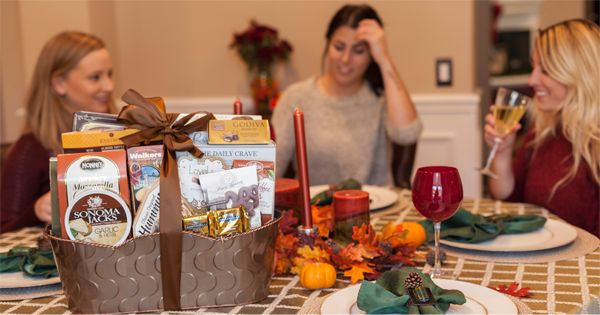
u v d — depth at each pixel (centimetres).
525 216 145
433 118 341
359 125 247
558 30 184
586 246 134
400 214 166
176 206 102
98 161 103
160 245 103
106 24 354
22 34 338
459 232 136
